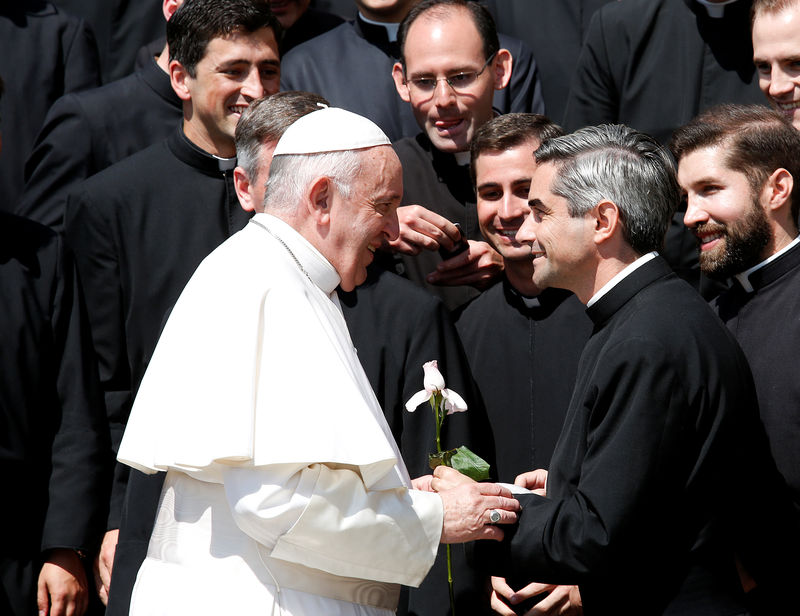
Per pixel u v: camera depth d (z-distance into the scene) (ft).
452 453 41.81
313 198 39.32
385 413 48.26
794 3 50.83
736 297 45.55
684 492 37.11
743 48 62.23
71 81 72.23
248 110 47.98
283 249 39.45
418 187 59.52
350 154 39.22
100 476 51.52
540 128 51.47
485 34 57.77
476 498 38.91
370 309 49.06
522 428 51.85
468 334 53.93
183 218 56.34
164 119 65.16
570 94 67.51
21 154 70.18
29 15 71.82
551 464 41.39
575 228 39.50
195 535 38.04
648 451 36.27
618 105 65.46
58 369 51.93
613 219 38.99
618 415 36.86
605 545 36.47
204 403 36.91
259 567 37.40
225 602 37.06
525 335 52.39
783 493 42.45
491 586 47.83
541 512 39.01
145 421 38.93
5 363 49.67
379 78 67.92
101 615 56.90
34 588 49.67
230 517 37.81
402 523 37.65
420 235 54.24
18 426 49.67
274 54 56.70
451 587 43.27
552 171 40.11
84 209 56.18
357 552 37.01
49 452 51.16
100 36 79.10
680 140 44.88
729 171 43.55
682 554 37.52
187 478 38.68
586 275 40.27
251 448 36.11
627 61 64.34
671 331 37.24
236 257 39.55
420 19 57.93
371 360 48.39
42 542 50.14
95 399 52.49
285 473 36.32
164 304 55.62
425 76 57.26
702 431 37.19
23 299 50.80
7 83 70.28
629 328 37.76
